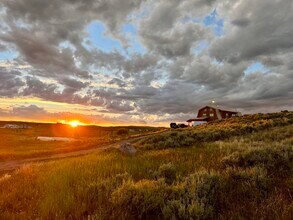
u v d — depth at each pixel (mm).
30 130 94250
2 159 21844
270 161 7461
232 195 5238
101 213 4641
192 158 10117
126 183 5836
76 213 4793
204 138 20109
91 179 7367
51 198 5555
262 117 42219
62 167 10289
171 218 4348
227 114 77375
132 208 4941
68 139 55750
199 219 4316
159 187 5488
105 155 15039
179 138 20266
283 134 16172
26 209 5348
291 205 4125
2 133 70562
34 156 24109
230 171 6598
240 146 11469
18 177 9148
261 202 4574
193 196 4914
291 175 6199
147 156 12148
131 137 42500
